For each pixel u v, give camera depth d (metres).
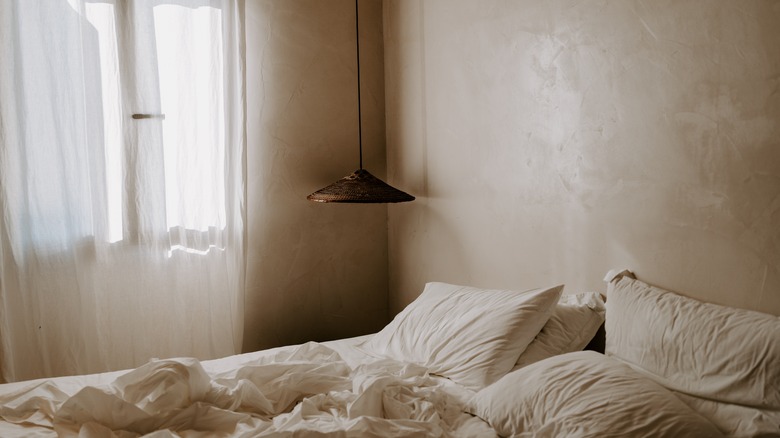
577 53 2.13
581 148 2.13
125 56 2.73
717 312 1.59
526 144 2.39
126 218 2.78
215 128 2.90
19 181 2.56
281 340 3.28
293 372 1.88
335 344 2.49
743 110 1.61
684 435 1.28
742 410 1.42
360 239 3.45
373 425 1.51
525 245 2.42
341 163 3.36
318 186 3.31
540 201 2.33
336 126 3.33
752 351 1.44
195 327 2.93
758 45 1.57
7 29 2.51
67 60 2.62
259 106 3.13
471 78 2.69
